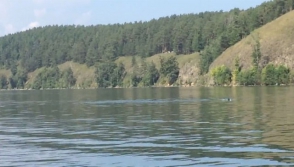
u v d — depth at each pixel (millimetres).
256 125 51156
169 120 60094
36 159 35000
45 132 50688
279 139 40844
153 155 35406
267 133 44594
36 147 40281
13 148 39906
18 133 50219
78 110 84438
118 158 34688
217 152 35812
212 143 39906
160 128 51406
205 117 62562
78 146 40375
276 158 33062
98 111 80500
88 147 39719
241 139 41500
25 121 64562
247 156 34031
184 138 43250
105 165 32594
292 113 63594
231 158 33531
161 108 82688
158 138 43688
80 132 49875
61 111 82938
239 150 36312
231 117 61250
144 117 65562
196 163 32375
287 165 30984
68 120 64438
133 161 33531
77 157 35438
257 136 42906
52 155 36438
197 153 35688
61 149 39000
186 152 36156
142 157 34781
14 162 34125
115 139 43938
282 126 49469
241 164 31672
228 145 38656
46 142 43094
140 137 44750
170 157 34531
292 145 37719
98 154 36375
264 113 64938
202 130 48500
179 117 63812
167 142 41188
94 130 51406
